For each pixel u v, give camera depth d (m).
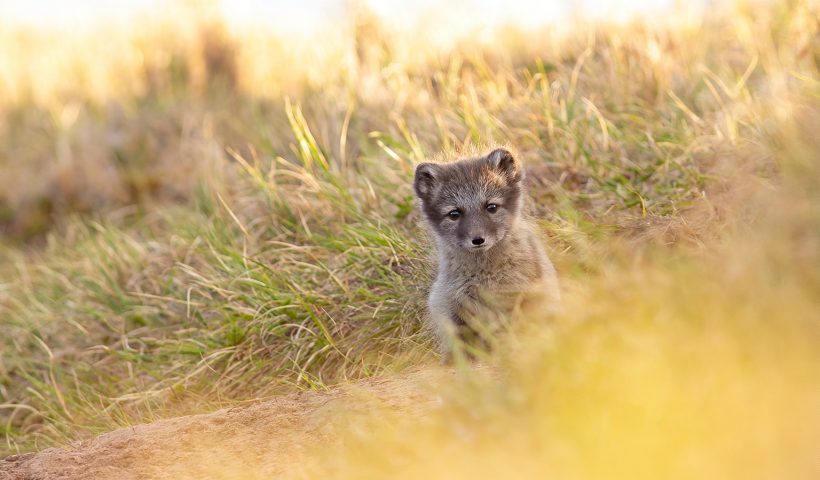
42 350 13.88
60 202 18.62
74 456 7.79
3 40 25.77
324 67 18.38
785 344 5.79
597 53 15.93
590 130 12.87
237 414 7.98
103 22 25.58
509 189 9.77
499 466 5.47
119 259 14.66
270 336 11.70
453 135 13.59
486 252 9.34
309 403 7.95
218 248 13.59
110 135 19.94
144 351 12.97
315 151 13.64
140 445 7.69
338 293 11.77
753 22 14.77
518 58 17.00
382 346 10.67
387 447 6.16
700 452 5.10
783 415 5.28
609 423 5.38
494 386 6.34
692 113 12.59
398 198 12.77
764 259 6.78
